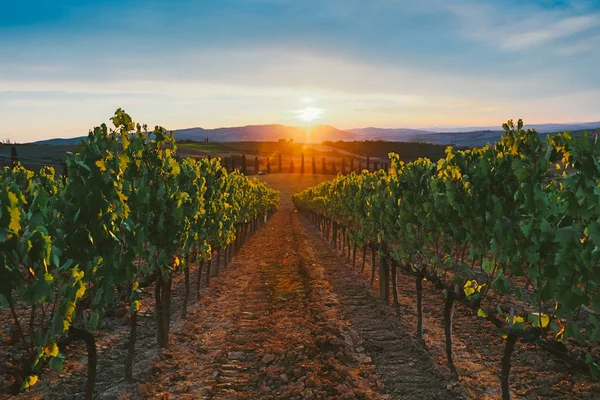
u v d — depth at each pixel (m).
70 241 4.43
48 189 7.78
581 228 4.24
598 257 3.71
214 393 5.87
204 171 11.03
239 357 7.20
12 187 3.16
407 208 7.95
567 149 4.40
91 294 4.92
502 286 4.93
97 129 5.24
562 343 4.46
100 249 4.77
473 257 5.81
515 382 5.88
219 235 11.73
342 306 10.17
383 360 6.96
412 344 7.44
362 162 175.50
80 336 4.66
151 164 7.15
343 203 16.23
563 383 5.64
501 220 4.86
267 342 7.89
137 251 5.44
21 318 7.89
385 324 8.75
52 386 5.70
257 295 11.62
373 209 10.38
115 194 5.07
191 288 12.19
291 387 5.85
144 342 7.63
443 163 7.07
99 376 6.14
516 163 4.86
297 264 16.05
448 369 6.41
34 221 3.69
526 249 4.37
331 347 7.40
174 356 7.12
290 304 10.43
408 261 8.05
